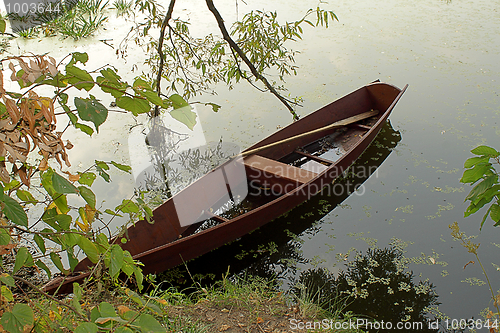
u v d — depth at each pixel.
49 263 3.69
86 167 5.22
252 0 11.19
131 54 8.35
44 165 1.25
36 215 4.36
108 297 2.63
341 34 9.16
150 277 3.10
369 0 11.28
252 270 3.92
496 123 5.95
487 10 10.26
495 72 7.30
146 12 10.00
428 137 5.78
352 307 3.51
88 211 1.51
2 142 1.01
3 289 1.28
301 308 3.16
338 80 7.32
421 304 3.52
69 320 1.57
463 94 6.71
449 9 10.45
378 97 6.50
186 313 2.92
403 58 8.00
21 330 1.11
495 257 3.93
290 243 4.23
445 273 3.81
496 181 1.59
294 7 10.68
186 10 10.47
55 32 9.26
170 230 4.01
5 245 1.22
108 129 6.05
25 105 1.02
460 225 4.34
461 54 8.02
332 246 4.20
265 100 6.80
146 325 1.16
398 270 3.87
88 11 9.86
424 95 6.75
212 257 3.99
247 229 4.16
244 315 2.99
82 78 1.15
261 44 4.55
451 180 4.99
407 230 4.34
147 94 1.20
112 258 1.31
